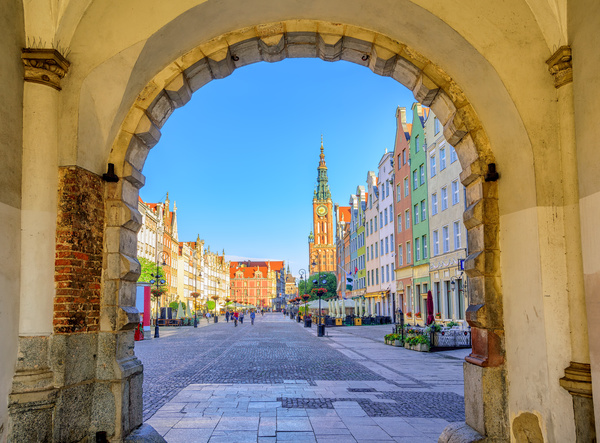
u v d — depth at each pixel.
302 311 70.81
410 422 8.34
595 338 4.83
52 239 5.71
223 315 124.19
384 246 53.12
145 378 13.66
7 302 5.23
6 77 5.30
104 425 6.01
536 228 5.49
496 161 6.40
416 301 41.34
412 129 42.47
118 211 6.47
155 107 6.86
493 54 5.79
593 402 4.86
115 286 6.30
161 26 5.94
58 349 5.58
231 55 7.22
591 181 4.91
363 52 7.33
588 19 5.00
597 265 4.81
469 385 6.46
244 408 9.46
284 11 6.72
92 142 6.15
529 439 5.67
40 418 5.30
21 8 5.54
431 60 6.79
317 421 8.40
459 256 31.44
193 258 106.56
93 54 5.87
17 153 5.50
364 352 21.53
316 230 161.75
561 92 5.56
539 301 5.42
